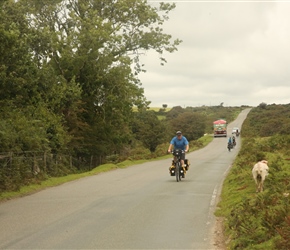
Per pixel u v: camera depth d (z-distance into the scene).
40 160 24.47
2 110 25.78
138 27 42.25
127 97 39.75
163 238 9.05
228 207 12.23
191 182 19.66
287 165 20.53
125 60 38.09
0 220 11.13
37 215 11.74
